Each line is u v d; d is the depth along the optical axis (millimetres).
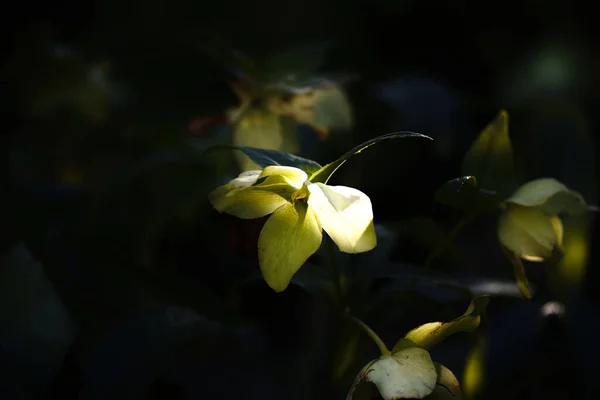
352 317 580
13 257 661
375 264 615
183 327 609
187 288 631
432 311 661
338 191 518
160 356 598
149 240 661
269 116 667
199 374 645
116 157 707
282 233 539
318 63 708
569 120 798
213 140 681
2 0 721
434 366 546
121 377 591
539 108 826
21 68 715
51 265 645
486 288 636
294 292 684
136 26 747
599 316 720
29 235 663
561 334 708
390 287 625
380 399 544
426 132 755
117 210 659
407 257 754
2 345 641
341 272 611
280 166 521
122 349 597
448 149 758
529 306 723
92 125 712
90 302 639
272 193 536
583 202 587
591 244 779
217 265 677
